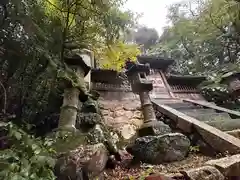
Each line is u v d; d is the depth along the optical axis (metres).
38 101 4.48
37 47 3.97
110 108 7.71
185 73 16.09
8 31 3.73
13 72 3.96
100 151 3.32
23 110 4.22
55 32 4.38
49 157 2.21
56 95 4.91
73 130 3.91
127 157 4.47
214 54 15.56
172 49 18.30
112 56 6.93
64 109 4.29
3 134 2.68
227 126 5.22
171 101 10.66
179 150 4.09
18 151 2.13
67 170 2.74
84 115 5.03
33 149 2.17
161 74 13.33
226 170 2.75
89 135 4.03
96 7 4.31
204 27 12.73
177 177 2.66
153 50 19.69
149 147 4.12
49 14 4.17
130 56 7.66
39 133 4.48
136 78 6.95
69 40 4.74
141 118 7.34
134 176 3.21
